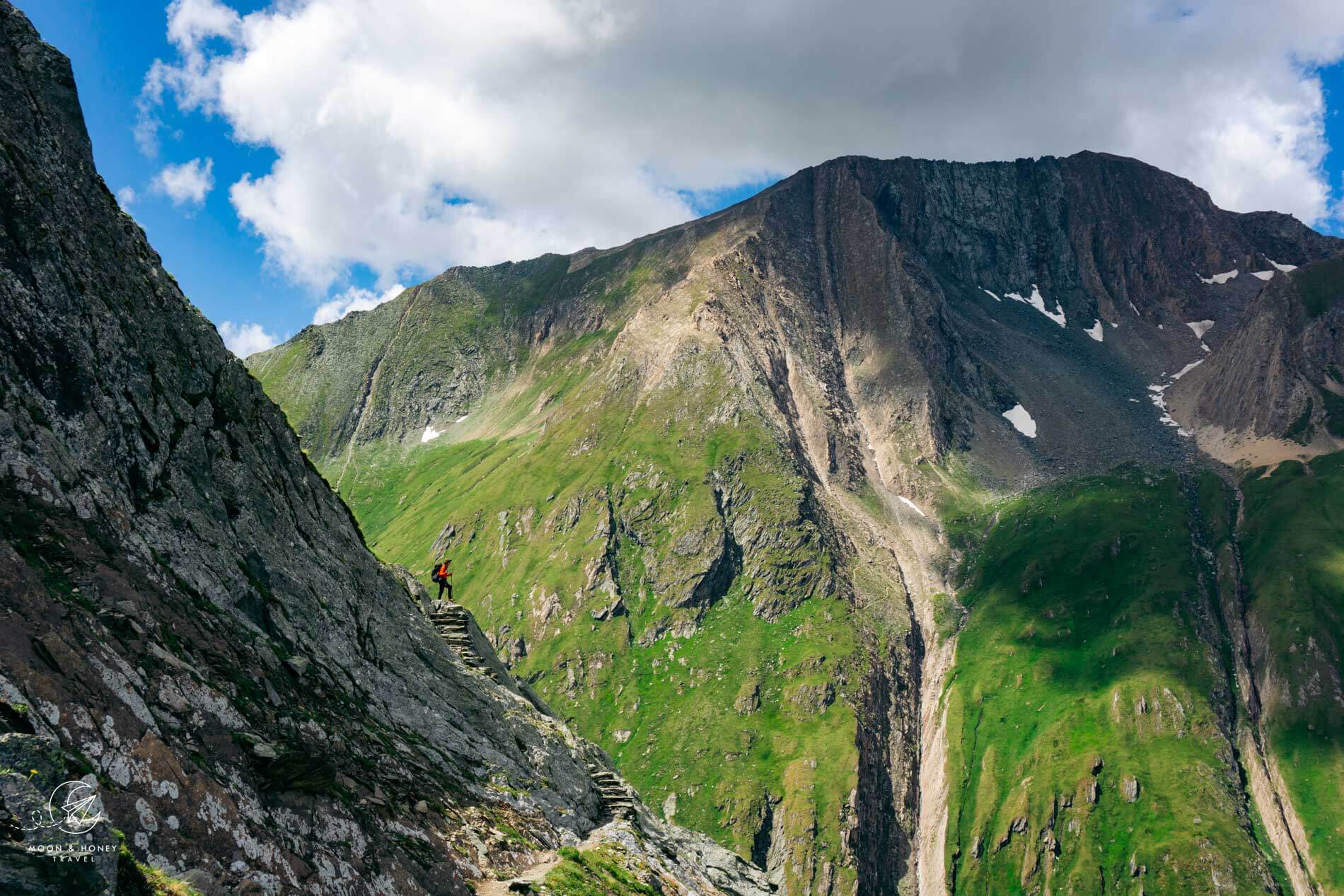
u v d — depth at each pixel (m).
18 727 21.66
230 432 41.69
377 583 51.75
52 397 31.41
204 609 33.91
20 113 34.19
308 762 30.48
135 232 39.47
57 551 28.00
